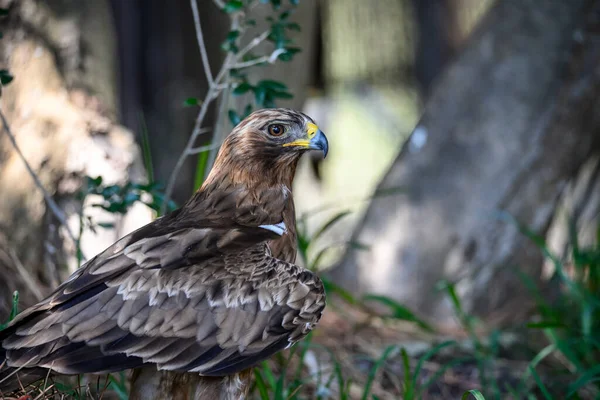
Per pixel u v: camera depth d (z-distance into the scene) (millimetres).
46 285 9758
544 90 12703
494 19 13125
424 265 12492
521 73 12781
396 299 12453
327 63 18906
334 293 12531
